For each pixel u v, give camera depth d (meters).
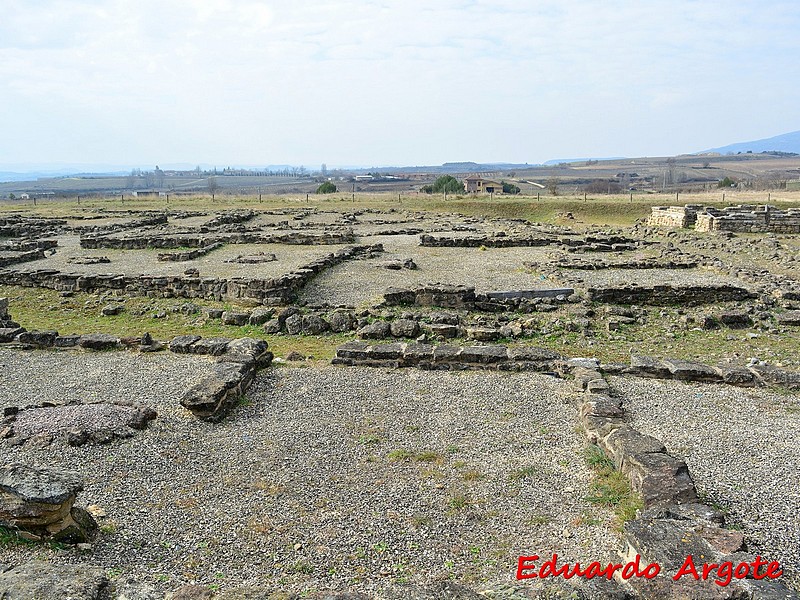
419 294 19.89
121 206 69.50
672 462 8.21
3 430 10.06
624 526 6.79
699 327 18.36
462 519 7.76
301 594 6.21
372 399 12.04
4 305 17.94
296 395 12.30
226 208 66.25
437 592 5.90
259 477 8.86
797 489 8.45
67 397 12.04
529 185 154.62
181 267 26.84
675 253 31.72
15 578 5.94
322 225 45.69
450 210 63.50
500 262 29.27
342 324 17.81
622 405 11.57
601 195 77.44
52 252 32.09
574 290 21.53
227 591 6.02
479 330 16.95
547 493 8.42
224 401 11.30
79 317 20.08
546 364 13.80
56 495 6.76
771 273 25.84
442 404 11.77
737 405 11.77
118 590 6.13
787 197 65.06
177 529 7.47
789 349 16.36
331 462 9.35
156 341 15.84
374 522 7.67
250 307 20.34
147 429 10.49
